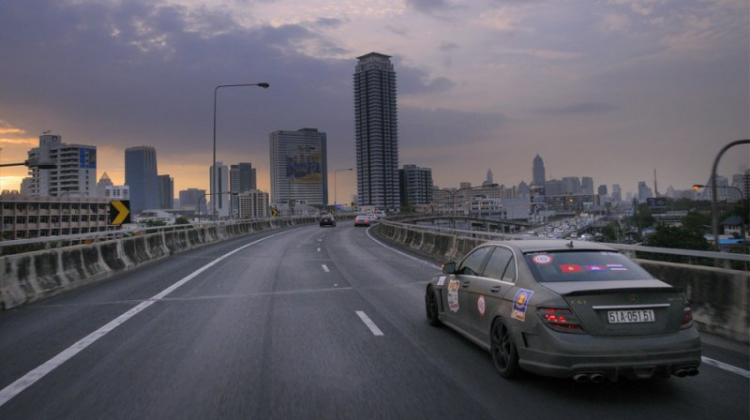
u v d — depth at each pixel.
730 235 47.78
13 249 37.47
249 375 5.96
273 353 6.93
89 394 5.32
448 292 7.85
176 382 5.70
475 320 6.78
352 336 7.93
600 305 5.12
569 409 4.88
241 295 12.10
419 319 9.28
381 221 50.97
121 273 16.62
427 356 6.77
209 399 5.17
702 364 6.29
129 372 6.08
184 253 24.97
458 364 6.39
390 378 5.84
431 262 21.03
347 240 37.78
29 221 115.62
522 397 5.21
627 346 4.99
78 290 12.89
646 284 5.46
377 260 21.86
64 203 124.12
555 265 5.93
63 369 6.20
